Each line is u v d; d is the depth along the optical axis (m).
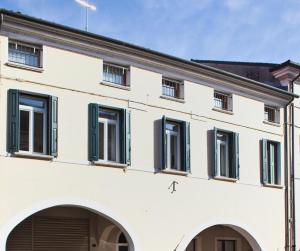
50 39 18.58
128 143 20.11
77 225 20.78
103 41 19.58
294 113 26.83
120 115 20.17
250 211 24.14
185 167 21.73
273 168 25.66
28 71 18.08
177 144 21.98
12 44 18.05
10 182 17.27
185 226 21.56
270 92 25.55
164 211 20.97
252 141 24.73
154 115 21.14
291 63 26.48
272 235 24.94
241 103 24.52
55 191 18.17
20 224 19.31
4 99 17.48
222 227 25.25
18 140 17.47
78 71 19.20
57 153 18.34
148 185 20.61
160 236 20.72
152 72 21.31
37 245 19.67
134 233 19.95
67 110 18.77
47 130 18.28
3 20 17.42
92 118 19.23
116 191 19.66
